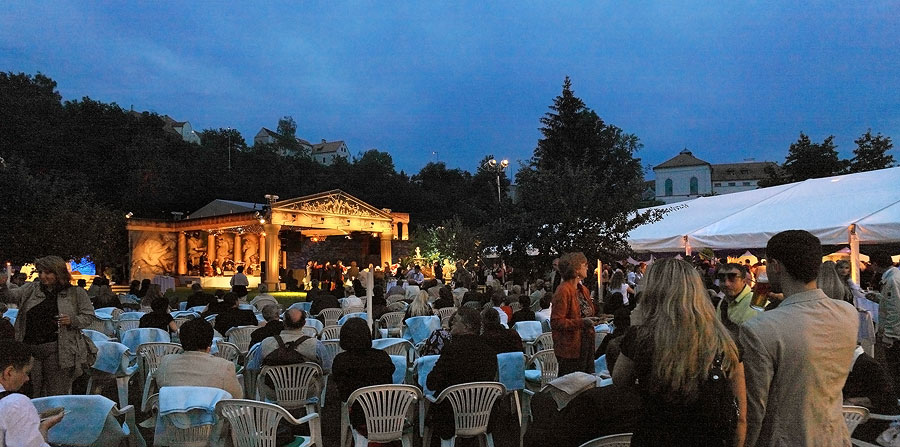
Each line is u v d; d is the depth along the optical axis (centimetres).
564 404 388
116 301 1254
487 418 479
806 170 4116
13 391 332
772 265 248
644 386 209
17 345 335
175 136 6444
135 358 793
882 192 1341
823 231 1242
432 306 1161
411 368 714
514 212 1188
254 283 3456
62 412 327
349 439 550
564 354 545
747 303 430
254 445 409
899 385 617
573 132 4878
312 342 581
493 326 645
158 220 3344
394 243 3809
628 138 6806
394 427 464
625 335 225
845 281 722
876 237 1161
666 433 202
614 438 301
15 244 2055
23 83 5697
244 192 5550
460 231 3153
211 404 399
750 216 1524
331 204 3056
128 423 435
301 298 2353
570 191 1132
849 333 231
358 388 465
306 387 571
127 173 5109
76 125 5125
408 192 6122
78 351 578
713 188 9775
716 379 199
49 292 576
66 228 2211
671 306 205
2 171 2136
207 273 3441
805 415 224
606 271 1540
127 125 5512
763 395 226
